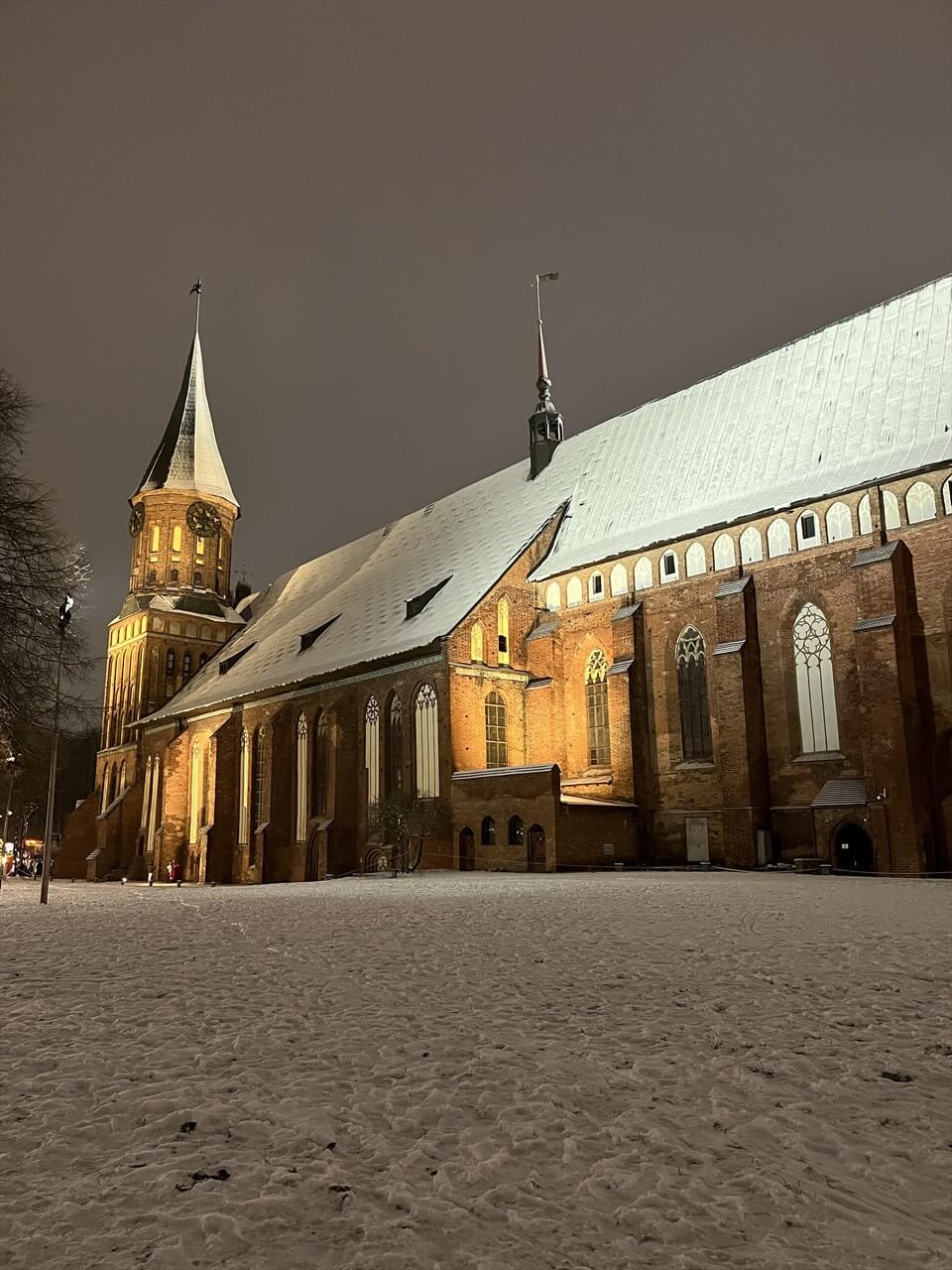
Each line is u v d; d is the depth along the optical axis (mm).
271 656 71875
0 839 74125
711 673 42625
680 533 45750
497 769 44750
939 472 36656
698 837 42875
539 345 67188
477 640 50312
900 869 33688
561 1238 4922
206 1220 5008
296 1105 6832
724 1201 5371
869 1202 5430
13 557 30594
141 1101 6918
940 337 42250
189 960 13578
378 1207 5254
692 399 54312
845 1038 8750
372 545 79250
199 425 94375
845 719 38344
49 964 13320
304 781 59625
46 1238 4820
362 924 18391
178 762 74375
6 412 31406
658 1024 9250
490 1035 8836
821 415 44812
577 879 34656
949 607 35750
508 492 65062
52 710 31469
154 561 90500
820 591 39906
